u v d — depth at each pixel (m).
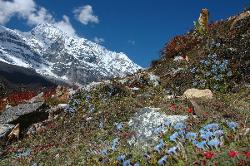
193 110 16.81
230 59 26.11
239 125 12.73
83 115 23.39
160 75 29.80
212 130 12.61
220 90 24.11
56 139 21.42
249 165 9.39
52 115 26.95
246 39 27.16
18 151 21.61
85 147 17.27
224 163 9.78
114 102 23.20
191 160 10.91
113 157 14.17
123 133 16.53
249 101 20.28
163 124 15.68
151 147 13.97
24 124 26.03
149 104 20.39
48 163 17.44
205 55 28.11
